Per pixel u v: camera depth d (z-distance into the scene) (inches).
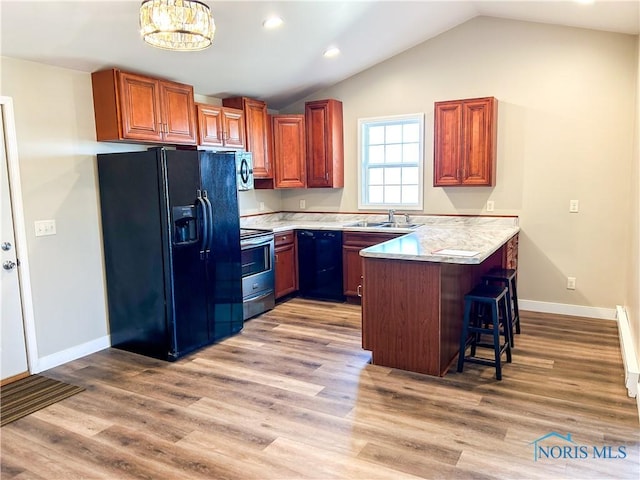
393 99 205.8
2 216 125.9
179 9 96.7
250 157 192.9
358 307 195.6
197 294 147.2
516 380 121.0
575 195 175.0
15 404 114.1
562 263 180.1
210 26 102.5
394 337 129.2
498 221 188.9
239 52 158.1
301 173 219.1
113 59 138.4
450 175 185.8
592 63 167.3
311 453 90.2
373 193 220.5
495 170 187.2
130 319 149.3
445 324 126.1
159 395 117.2
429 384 119.6
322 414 105.2
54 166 136.9
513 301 155.3
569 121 173.2
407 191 211.8
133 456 90.9
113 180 145.3
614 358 134.6
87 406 112.3
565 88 172.6
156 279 140.9
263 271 187.3
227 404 111.3
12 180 127.0
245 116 197.0
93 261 149.6
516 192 185.3
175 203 138.4
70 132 140.5
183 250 141.6
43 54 127.1
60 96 137.3
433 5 161.5
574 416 102.0
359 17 156.1
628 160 165.0
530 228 184.4
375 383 120.9
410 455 88.7
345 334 161.0
